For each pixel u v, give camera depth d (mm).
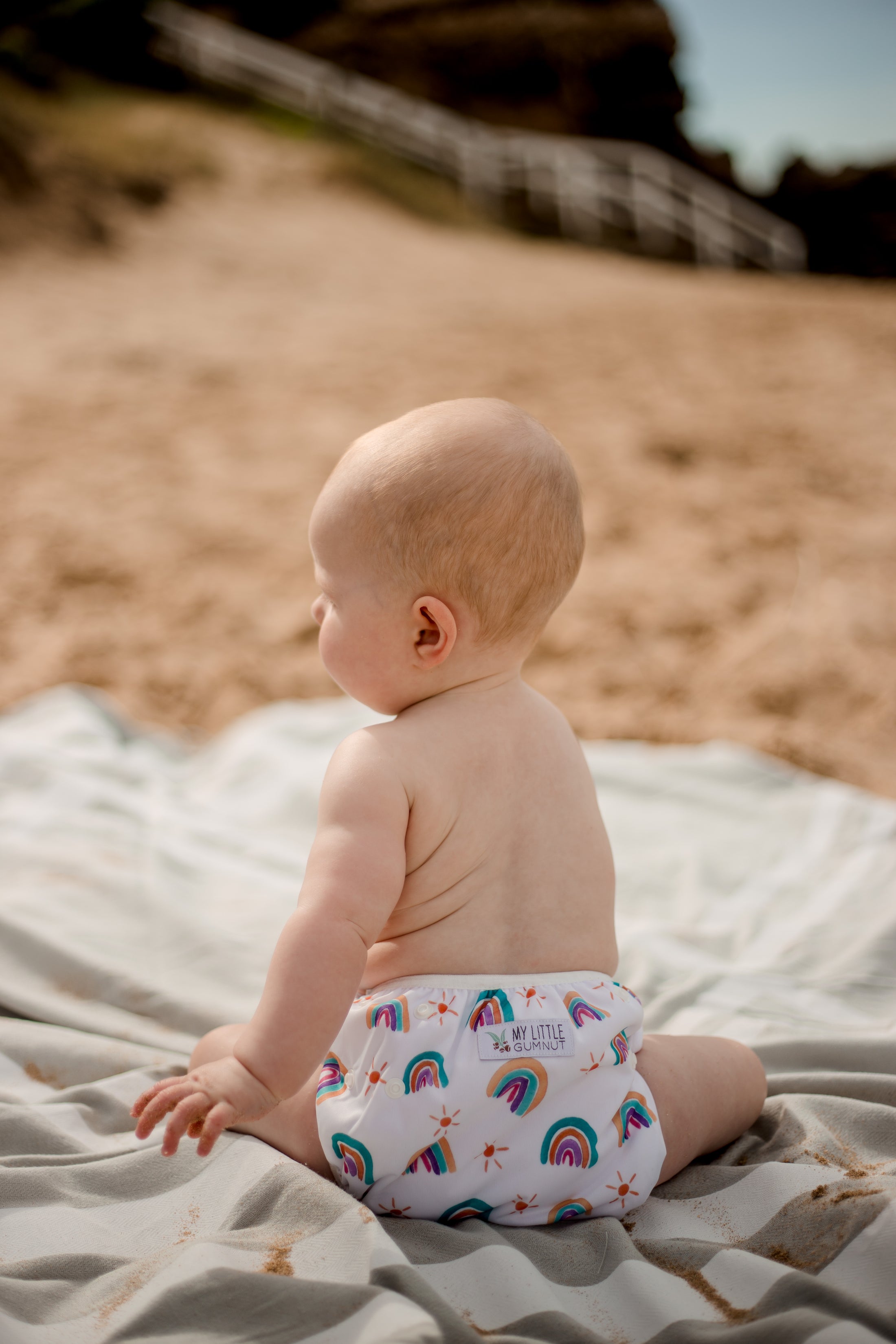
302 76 15352
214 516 4645
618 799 2877
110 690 3555
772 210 18719
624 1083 1310
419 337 7184
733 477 4945
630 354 6676
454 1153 1238
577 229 15109
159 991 1876
